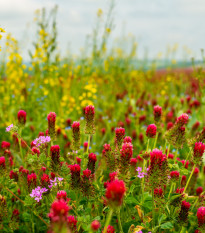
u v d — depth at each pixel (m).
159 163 2.25
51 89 7.29
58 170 2.60
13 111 6.59
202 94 6.05
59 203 1.40
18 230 2.71
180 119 2.85
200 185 3.79
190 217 2.56
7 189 2.50
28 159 2.54
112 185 1.57
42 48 6.83
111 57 9.53
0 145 3.81
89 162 2.79
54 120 3.02
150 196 2.58
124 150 2.35
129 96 8.49
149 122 5.80
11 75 7.31
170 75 11.45
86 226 2.08
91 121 3.02
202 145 2.53
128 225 2.46
